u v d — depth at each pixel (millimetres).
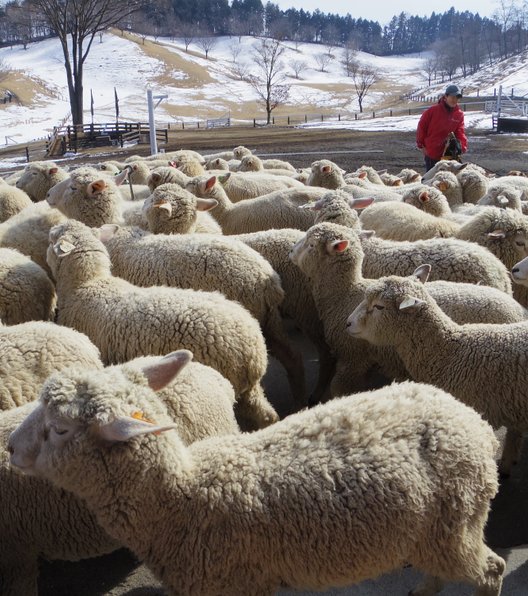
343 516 3762
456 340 5609
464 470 3969
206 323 5789
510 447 5879
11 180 14055
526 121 38688
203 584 3881
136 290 6352
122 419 3645
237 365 5828
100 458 3795
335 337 7059
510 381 5309
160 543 3965
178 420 4754
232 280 6938
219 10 181500
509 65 121875
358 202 9172
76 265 6512
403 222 9141
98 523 4277
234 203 11648
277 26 182625
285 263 7855
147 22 158875
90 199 8594
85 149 43938
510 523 5406
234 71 139000
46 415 3779
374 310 5840
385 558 3844
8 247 8195
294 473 3875
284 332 7227
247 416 6191
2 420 4641
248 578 3844
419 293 5711
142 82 116688
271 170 15883
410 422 4027
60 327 5762
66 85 109375
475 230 8375
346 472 3834
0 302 6816
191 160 12602
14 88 99688
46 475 3877
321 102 111562
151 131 26469
